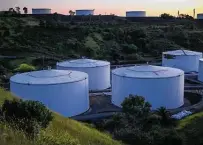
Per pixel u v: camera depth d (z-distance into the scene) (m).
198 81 64.75
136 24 122.31
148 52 95.06
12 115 17.61
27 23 103.81
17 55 80.88
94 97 53.06
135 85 45.75
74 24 109.31
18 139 13.67
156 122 34.50
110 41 96.56
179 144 30.22
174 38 105.00
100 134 27.06
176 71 49.44
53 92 41.62
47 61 78.25
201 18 136.25
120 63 82.62
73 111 43.16
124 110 35.66
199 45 102.31
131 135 29.80
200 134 34.94
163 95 45.62
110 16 132.25
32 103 18.73
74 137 20.52
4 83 58.41
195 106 45.34
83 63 61.09
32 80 43.06
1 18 104.12
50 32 96.00
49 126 19.44
